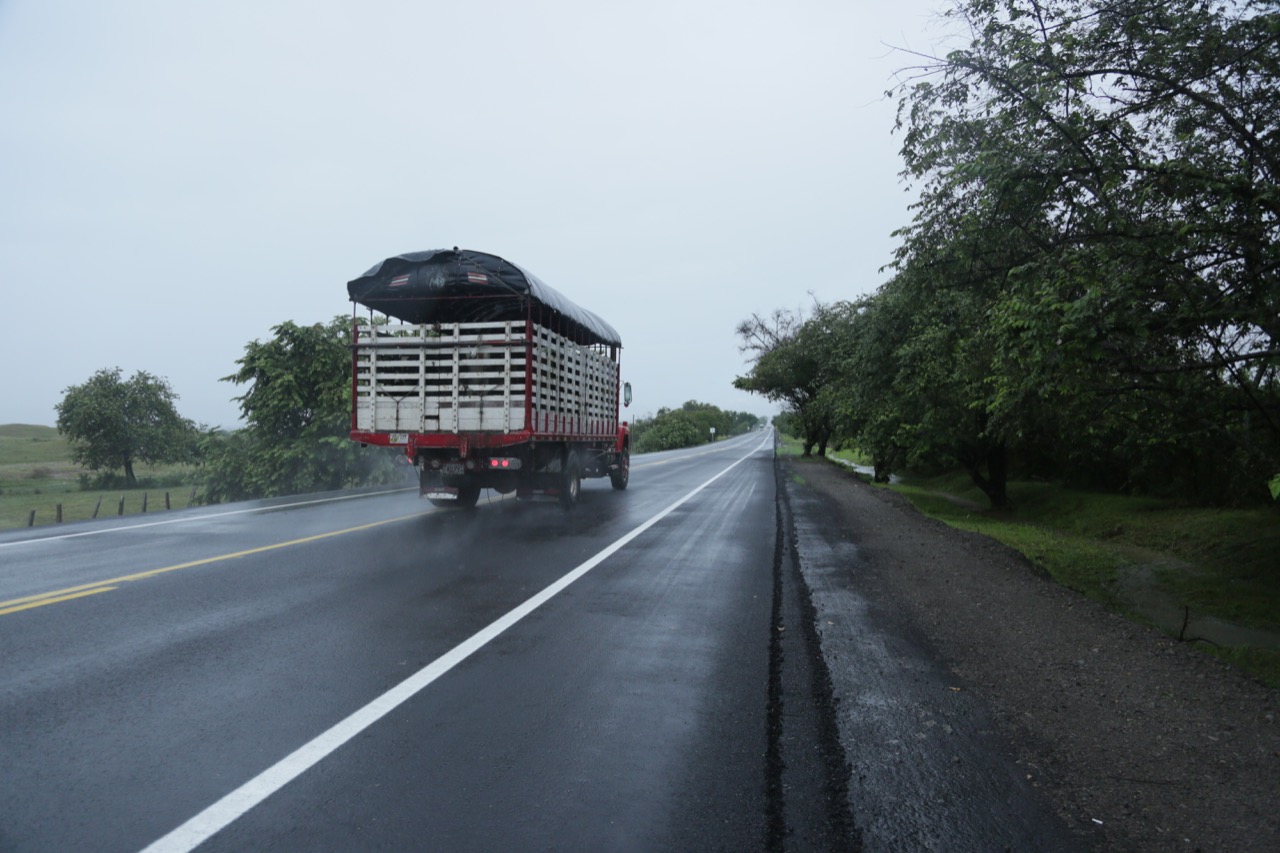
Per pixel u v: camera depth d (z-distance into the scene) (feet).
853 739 13.51
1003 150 29.53
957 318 56.54
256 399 96.17
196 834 10.23
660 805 11.11
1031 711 14.98
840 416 101.86
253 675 16.65
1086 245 29.40
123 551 32.53
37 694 15.39
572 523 43.04
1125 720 14.56
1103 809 11.09
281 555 31.63
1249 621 37.17
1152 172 27.76
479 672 17.01
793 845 10.06
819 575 28.81
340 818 10.68
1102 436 69.97
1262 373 30.91
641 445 263.08
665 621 21.58
